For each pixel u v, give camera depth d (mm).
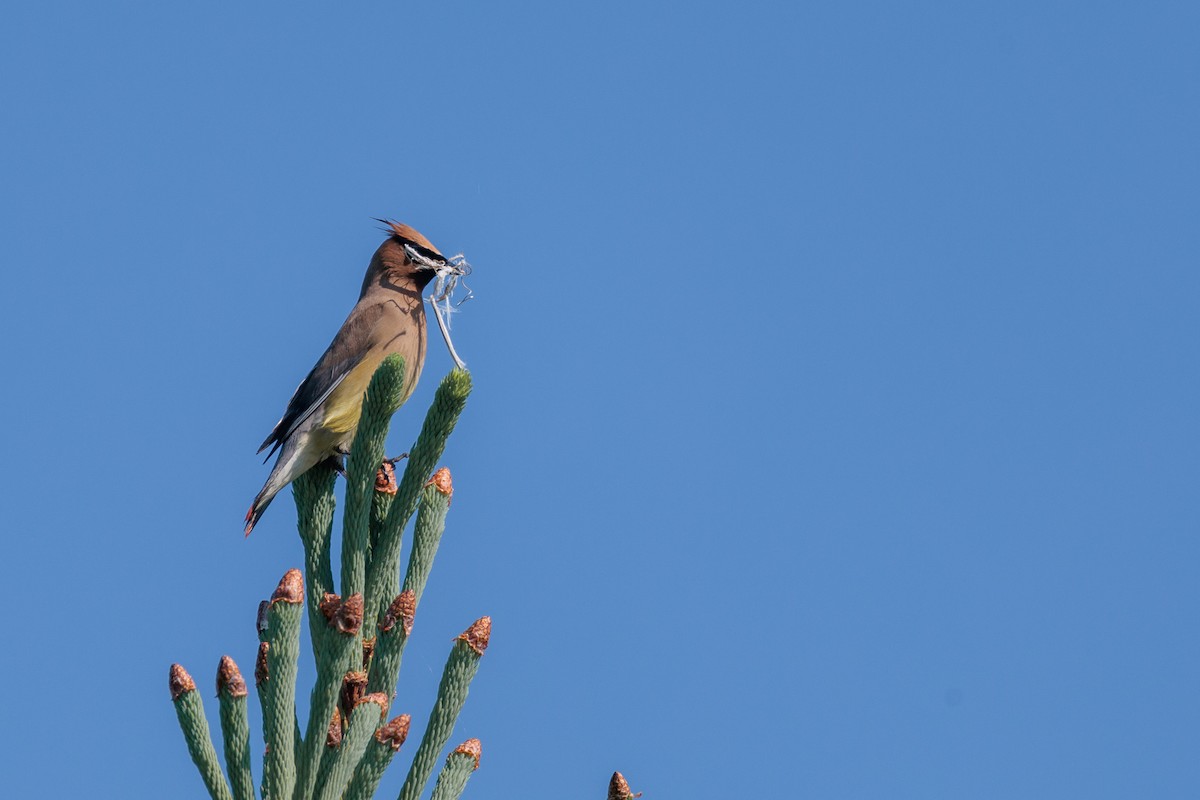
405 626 7668
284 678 7316
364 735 7129
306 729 7367
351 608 7234
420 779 7570
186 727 7367
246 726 7438
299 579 7406
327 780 7160
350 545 8008
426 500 8320
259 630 7863
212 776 7352
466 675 7625
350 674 7641
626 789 7531
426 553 8281
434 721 7621
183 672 7418
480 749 7578
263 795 7273
